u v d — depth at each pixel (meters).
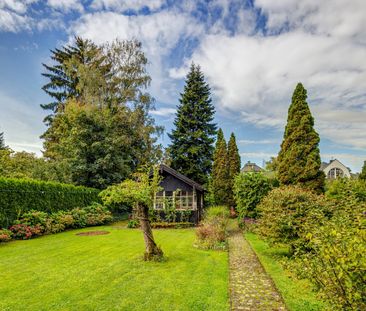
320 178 15.10
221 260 8.69
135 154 25.91
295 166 15.41
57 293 5.66
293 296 5.57
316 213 6.59
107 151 22.23
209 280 6.61
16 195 13.16
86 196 19.28
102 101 25.80
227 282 6.50
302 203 8.34
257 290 6.10
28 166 23.95
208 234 11.47
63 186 16.84
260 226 9.46
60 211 15.73
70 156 22.06
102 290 5.85
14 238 12.21
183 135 31.12
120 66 26.69
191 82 32.91
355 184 11.36
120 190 8.72
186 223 17.59
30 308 4.95
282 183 16.17
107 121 23.38
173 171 19.31
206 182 30.11
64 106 27.98
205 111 32.41
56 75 29.70
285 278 6.78
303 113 15.77
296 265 4.37
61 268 7.50
